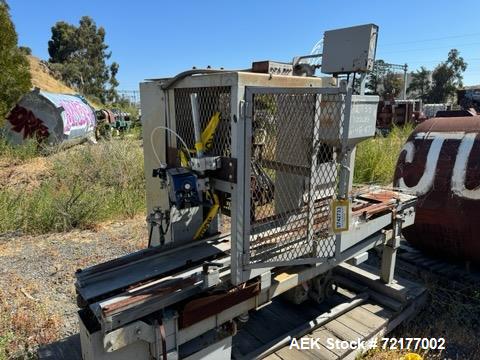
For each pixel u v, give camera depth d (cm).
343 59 296
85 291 193
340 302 316
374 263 426
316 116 223
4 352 265
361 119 240
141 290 190
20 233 502
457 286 366
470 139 357
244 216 194
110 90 4962
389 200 320
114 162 753
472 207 343
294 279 239
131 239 488
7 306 326
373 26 278
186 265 223
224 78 190
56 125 1034
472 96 1941
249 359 243
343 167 209
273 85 206
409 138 413
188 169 216
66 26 4716
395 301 309
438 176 367
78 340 262
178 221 247
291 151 235
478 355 280
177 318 194
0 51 1131
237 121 184
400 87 4375
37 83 2878
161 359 191
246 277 204
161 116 258
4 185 695
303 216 238
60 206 539
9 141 975
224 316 214
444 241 377
